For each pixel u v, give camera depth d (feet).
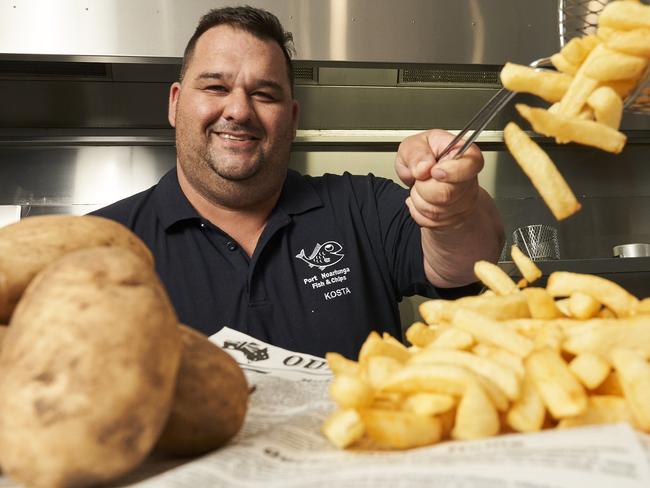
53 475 1.33
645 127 11.80
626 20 1.93
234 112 5.21
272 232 5.31
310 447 1.67
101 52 8.44
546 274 9.94
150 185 10.71
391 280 5.61
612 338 1.77
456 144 3.34
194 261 5.20
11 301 1.65
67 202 10.56
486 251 4.64
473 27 9.21
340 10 8.91
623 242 12.18
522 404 1.61
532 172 2.06
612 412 1.63
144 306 1.44
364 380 1.77
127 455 1.37
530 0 9.36
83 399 1.32
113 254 1.52
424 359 1.78
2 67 9.89
